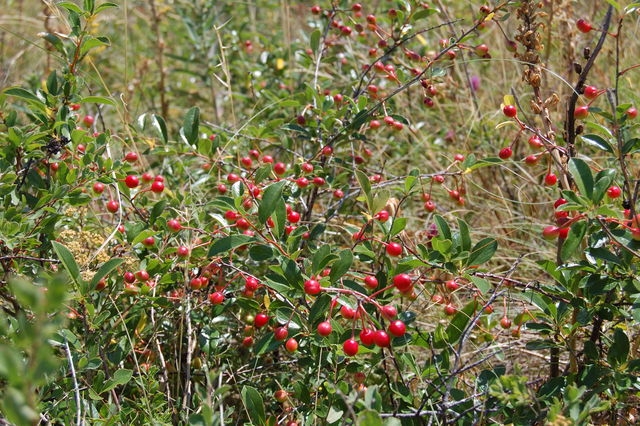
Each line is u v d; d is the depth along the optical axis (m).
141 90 5.92
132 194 3.88
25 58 6.67
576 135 3.32
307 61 5.04
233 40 6.15
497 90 5.95
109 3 3.54
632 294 2.84
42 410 2.73
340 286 3.07
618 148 2.92
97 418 2.75
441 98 5.47
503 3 3.67
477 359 3.71
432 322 4.09
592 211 2.64
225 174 4.54
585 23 3.19
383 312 2.67
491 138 5.41
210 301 3.17
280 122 4.34
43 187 3.51
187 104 6.23
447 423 2.85
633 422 2.99
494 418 3.15
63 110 3.52
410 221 4.88
